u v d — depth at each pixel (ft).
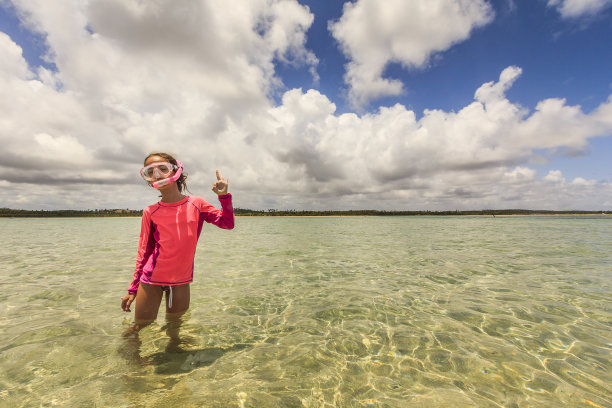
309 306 12.39
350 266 21.61
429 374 7.07
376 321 10.63
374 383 6.70
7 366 7.26
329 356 8.00
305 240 43.80
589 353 8.09
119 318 10.82
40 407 5.71
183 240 8.86
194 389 6.40
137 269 8.99
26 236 51.78
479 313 11.39
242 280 17.22
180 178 9.61
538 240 41.63
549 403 5.93
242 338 9.18
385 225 104.12
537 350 8.29
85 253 28.68
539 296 13.65
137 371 7.13
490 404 5.91
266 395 6.23
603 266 21.06
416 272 19.27
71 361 7.56
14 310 11.72
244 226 100.42
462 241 40.60
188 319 10.85
